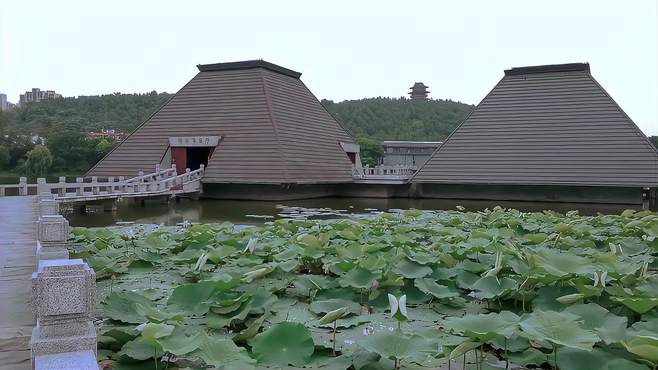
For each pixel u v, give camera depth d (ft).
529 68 104.78
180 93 112.57
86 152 172.04
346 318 16.10
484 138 102.06
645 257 23.59
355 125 273.95
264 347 12.73
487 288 17.66
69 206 74.08
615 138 92.89
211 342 11.84
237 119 103.45
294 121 108.99
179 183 89.61
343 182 106.52
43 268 10.87
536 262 18.03
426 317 16.61
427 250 23.81
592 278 17.04
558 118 98.63
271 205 86.53
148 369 12.06
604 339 11.98
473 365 12.89
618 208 85.87
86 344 10.78
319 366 12.28
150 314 13.62
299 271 23.52
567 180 92.02
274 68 115.44
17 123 221.25
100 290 19.52
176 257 23.94
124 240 29.50
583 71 101.14
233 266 21.94
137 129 110.01
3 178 147.84
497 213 44.29
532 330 11.34
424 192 106.01
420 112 297.33
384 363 12.30
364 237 29.84
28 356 13.65
